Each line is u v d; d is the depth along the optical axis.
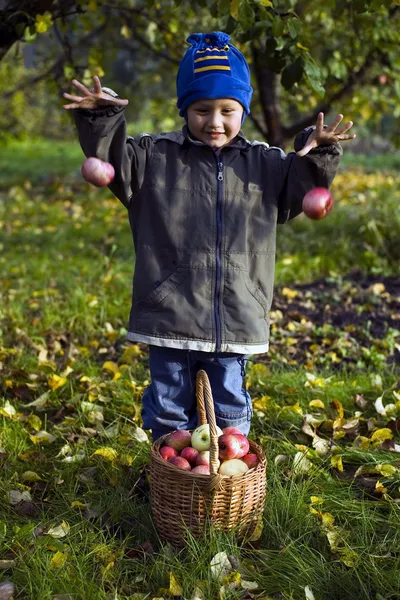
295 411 3.89
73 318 5.42
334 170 2.80
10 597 2.51
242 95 2.83
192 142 2.90
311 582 2.61
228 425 3.14
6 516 3.02
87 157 2.71
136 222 2.96
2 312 5.64
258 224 2.95
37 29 4.36
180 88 2.87
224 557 2.66
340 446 3.58
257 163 2.96
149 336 2.92
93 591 2.55
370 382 4.33
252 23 3.71
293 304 5.95
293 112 9.84
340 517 3.00
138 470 3.35
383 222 7.51
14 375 4.45
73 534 2.88
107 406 4.08
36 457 3.50
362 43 6.22
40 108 21.64
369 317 5.64
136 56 9.35
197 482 2.70
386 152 18.33
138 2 7.17
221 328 2.92
